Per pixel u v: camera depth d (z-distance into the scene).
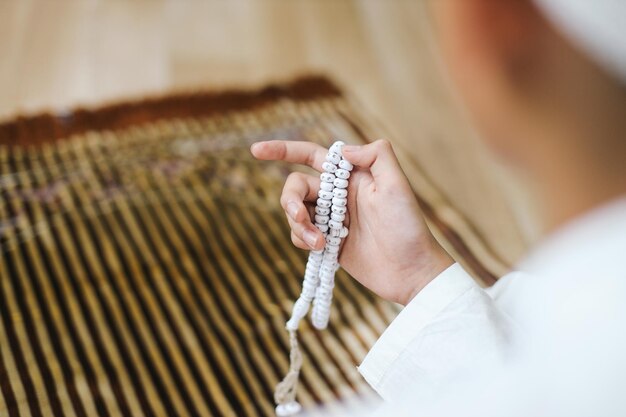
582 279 0.23
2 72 0.99
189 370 0.64
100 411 0.60
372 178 0.45
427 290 0.39
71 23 1.11
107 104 0.95
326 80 1.03
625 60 0.19
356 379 0.64
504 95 0.21
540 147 0.22
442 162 0.91
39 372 0.62
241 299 0.71
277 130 0.93
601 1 0.19
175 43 1.09
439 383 0.36
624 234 0.22
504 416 0.26
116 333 0.66
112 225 0.77
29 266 0.71
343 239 0.46
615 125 0.21
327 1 1.20
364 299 0.71
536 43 0.20
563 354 0.24
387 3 1.20
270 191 0.84
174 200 0.81
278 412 0.55
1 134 0.88
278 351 0.67
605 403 0.23
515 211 0.84
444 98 1.03
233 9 1.17
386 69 1.07
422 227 0.43
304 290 0.48
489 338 0.37
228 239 0.77
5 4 1.13
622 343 0.23
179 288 0.71
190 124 0.92
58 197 0.79
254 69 1.05
